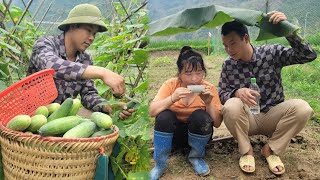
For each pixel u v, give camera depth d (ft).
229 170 12.10
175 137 12.68
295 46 11.76
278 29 11.21
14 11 14.99
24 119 8.32
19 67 14.92
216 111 11.96
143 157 10.37
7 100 9.11
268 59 12.45
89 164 8.22
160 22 10.88
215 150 13.66
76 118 8.93
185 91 11.14
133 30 14.15
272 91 12.72
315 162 12.75
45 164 7.97
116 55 14.17
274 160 12.00
